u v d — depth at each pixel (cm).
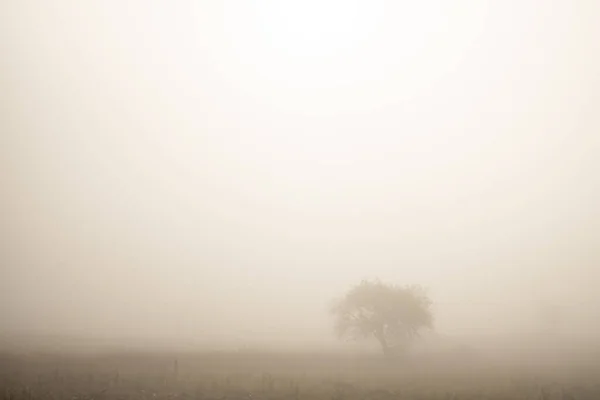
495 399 2681
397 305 5494
